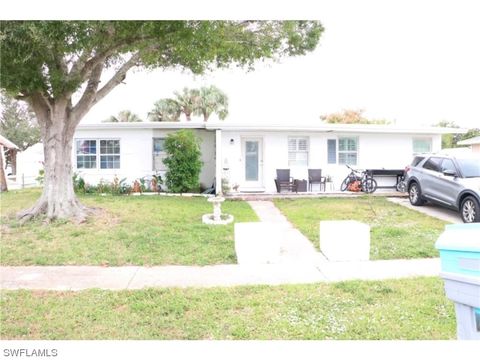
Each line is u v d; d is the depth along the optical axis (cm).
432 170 1107
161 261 619
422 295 458
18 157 2950
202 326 380
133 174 1573
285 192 1508
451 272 231
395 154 1606
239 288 487
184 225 873
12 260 628
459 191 948
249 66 1039
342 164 1584
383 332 363
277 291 475
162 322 388
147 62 947
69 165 966
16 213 1012
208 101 2498
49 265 606
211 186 1653
